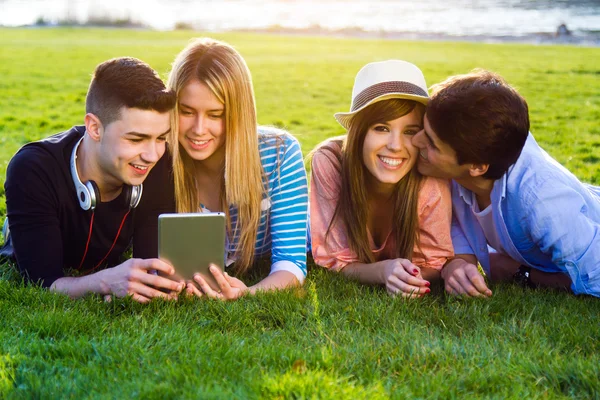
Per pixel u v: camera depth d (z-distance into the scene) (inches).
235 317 119.8
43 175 125.4
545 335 114.3
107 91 116.5
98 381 94.0
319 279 143.3
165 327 112.5
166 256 122.3
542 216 127.8
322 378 94.1
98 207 131.0
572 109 420.2
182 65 126.5
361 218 140.8
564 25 1099.9
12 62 637.3
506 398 92.2
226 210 140.6
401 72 131.9
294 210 138.7
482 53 783.1
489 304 128.6
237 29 1259.8
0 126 335.3
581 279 129.9
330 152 143.0
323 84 547.8
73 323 112.3
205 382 93.9
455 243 146.9
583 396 94.1
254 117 132.0
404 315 123.0
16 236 126.8
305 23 1354.6
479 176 130.7
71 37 992.2
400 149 130.3
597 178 238.8
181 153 135.8
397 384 95.5
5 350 103.2
